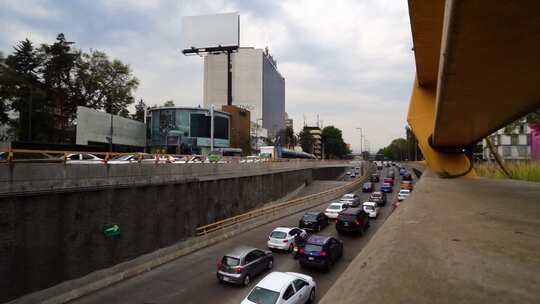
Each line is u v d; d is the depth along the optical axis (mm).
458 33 4617
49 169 11648
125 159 23578
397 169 92062
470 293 2520
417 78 17844
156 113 58656
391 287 2701
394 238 4418
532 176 18969
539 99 8594
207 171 21484
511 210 6785
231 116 72750
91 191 13156
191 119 59250
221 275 12422
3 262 10328
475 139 16812
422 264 3279
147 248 15766
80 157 20203
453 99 8562
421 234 4621
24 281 10812
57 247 11836
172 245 17375
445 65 5973
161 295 11461
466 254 3613
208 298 11219
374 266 3307
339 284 3203
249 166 28484
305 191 43562
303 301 10078
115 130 48312
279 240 16828
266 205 32000
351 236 19859
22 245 10820
